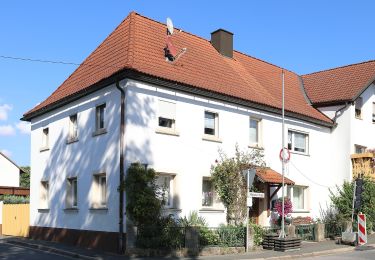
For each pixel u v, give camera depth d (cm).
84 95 1969
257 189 2086
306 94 2822
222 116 2030
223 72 2258
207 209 1906
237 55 2656
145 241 1605
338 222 2284
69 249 1766
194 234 1648
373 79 2709
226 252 1703
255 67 2683
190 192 1864
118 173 1711
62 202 2067
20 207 2439
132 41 1934
